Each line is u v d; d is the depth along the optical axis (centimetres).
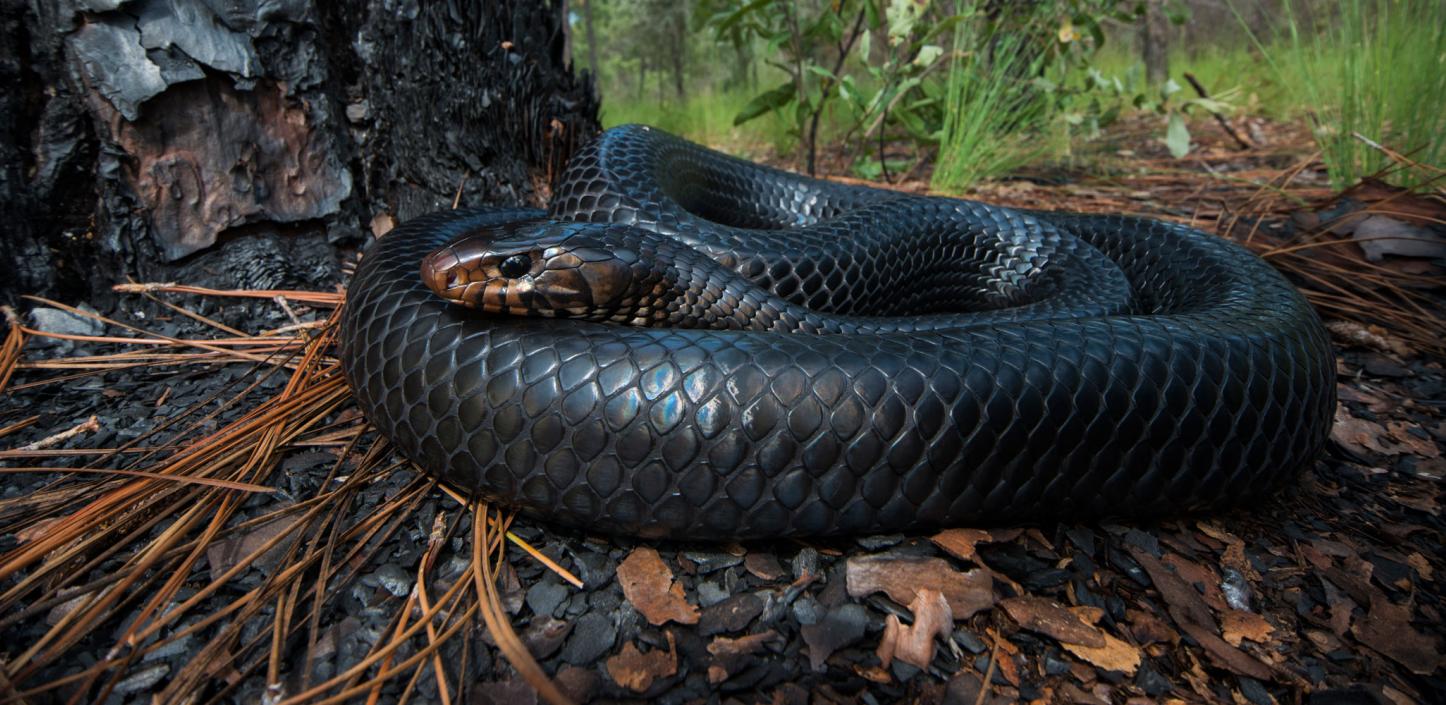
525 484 15
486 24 30
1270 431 17
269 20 25
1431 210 31
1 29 21
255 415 19
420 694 12
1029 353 16
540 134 33
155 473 16
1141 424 16
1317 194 41
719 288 20
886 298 27
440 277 17
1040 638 14
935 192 48
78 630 13
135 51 23
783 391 15
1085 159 56
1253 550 17
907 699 13
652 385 15
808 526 15
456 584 14
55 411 20
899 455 15
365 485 17
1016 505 16
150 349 23
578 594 14
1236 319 19
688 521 15
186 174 25
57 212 23
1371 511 19
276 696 12
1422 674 14
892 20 45
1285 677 14
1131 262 29
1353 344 28
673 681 13
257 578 14
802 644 14
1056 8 49
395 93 28
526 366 15
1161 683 13
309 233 28
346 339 19
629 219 24
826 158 61
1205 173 51
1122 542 17
